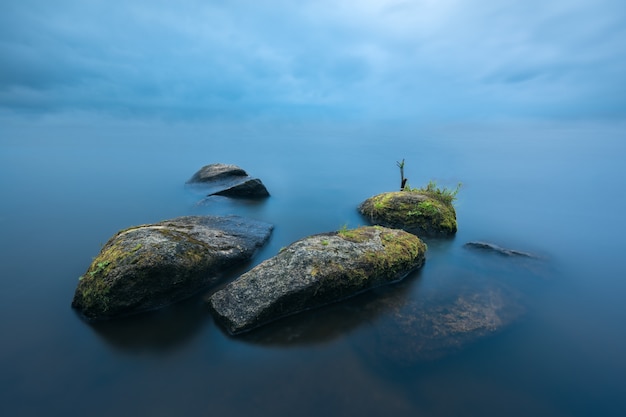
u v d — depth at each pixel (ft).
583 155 166.40
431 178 111.14
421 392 25.23
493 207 78.18
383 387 25.50
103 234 57.26
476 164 138.10
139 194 80.43
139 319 32.04
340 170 120.37
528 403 24.93
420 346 29.17
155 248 33.30
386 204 56.59
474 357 28.66
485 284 39.60
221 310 31.53
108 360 27.91
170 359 28.09
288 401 24.34
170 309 33.50
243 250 42.86
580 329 33.58
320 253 35.19
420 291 37.35
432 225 52.95
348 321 32.12
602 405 25.23
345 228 43.93
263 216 64.28
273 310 31.14
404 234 43.27
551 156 162.30
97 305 31.22
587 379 27.48
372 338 30.07
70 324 31.81
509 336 31.42
